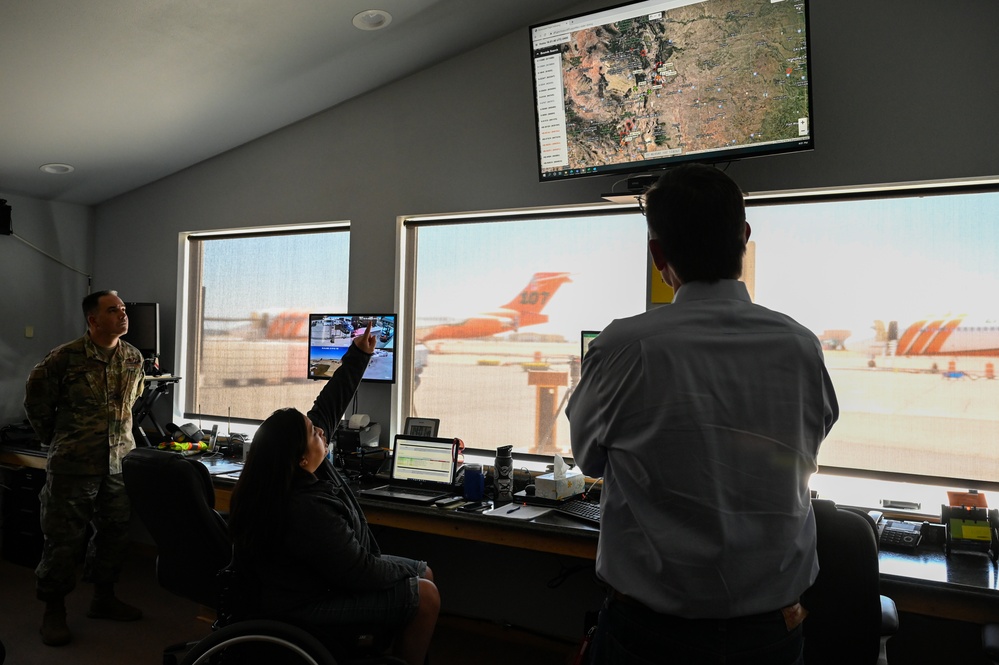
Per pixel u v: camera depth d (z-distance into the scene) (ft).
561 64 10.14
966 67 8.93
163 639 11.02
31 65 10.50
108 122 12.49
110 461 11.50
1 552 15.01
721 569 3.26
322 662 6.13
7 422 14.82
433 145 12.46
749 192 9.98
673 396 3.38
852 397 9.77
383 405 12.67
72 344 11.42
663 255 3.83
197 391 15.26
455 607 11.83
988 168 8.80
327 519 6.83
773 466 3.37
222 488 11.69
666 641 3.35
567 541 9.01
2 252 14.78
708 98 9.27
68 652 10.48
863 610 6.24
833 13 9.59
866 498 9.72
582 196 11.14
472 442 12.29
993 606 6.99
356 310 13.17
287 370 14.28
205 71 11.36
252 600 6.81
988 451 9.05
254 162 14.33
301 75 12.00
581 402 3.80
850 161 9.46
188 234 15.30
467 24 11.29
